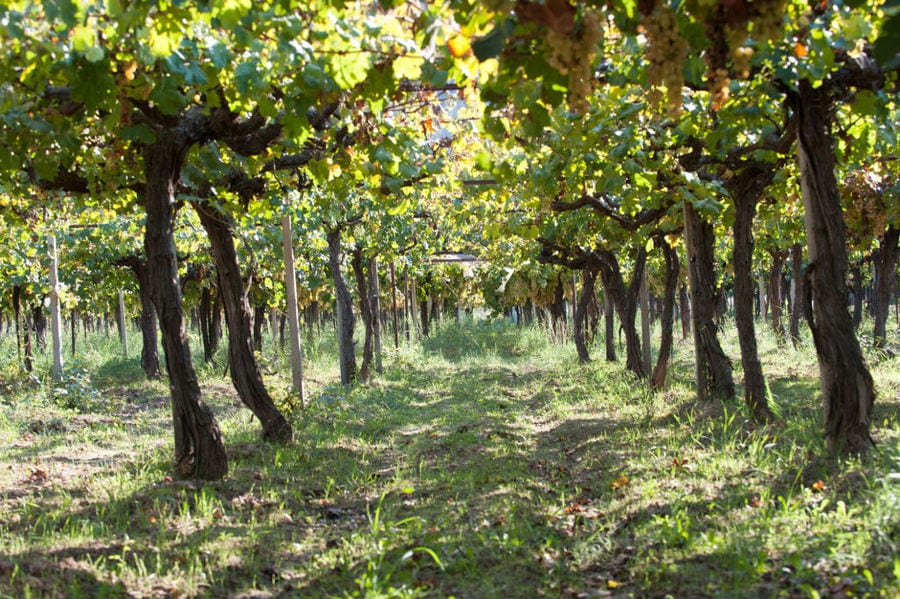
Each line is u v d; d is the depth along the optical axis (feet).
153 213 20.15
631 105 21.66
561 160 23.62
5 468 22.90
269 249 45.47
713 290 30.81
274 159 23.65
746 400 26.53
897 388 29.91
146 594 12.95
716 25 9.45
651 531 15.06
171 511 17.48
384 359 61.98
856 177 33.86
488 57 9.15
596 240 44.91
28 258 45.57
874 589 10.90
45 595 12.42
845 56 17.58
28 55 12.55
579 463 22.94
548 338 76.89
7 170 19.08
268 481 20.84
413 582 13.17
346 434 29.48
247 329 26.63
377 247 51.34
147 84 15.44
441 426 31.96
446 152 27.27
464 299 122.62
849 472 16.78
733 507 15.97
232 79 14.47
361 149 20.35
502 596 12.55
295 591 13.33
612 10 10.41
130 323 104.37
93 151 20.57
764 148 23.30
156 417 36.24
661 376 36.88
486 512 17.57
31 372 46.62
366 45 13.50
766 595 11.45
